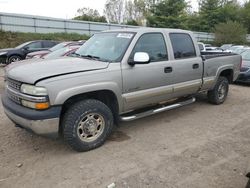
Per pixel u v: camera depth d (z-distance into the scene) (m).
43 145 4.14
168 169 3.47
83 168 3.47
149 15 43.09
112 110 4.29
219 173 3.40
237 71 6.87
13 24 27.23
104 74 3.89
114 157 3.77
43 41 15.92
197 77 5.51
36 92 3.38
